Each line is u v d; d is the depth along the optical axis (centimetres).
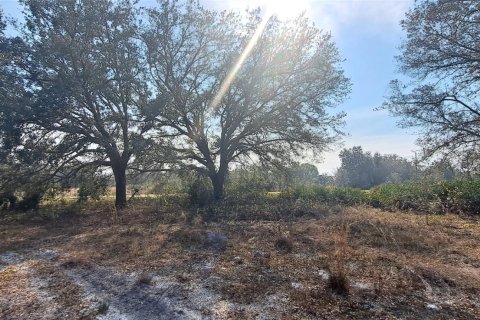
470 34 1227
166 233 1005
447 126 1298
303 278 591
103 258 763
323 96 1792
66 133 1677
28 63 1592
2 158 1529
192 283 586
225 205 1605
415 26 1320
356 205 1510
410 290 527
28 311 493
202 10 1745
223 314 465
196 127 1834
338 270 544
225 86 1720
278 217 1280
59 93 1491
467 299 494
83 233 1095
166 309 489
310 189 1884
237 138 1875
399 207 1452
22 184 1662
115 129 1769
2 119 1484
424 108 1322
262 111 1836
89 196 1936
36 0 1576
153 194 2134
